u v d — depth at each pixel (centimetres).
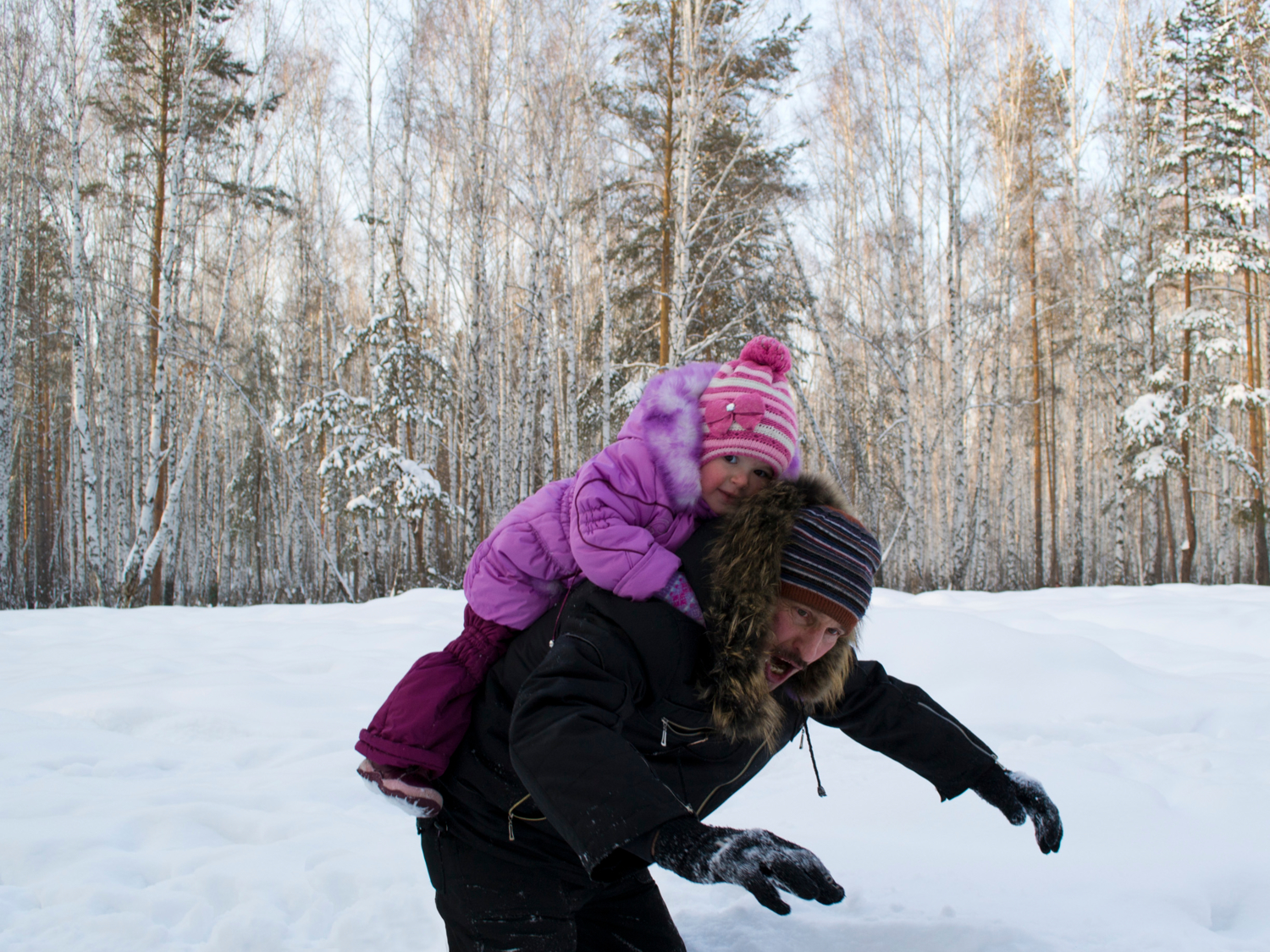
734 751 151
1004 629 531
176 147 1655
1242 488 3034
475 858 152
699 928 212
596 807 114
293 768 370
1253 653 659
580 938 163
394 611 889
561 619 143
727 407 154
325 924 223
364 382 2709
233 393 2697
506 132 1831
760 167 1791
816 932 207
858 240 2308
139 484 2331
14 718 431
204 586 2678
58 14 1547
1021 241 2681
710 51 1653
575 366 1733
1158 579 2512
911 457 1911
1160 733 426
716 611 134
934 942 197
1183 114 2267
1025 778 170
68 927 218
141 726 439
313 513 2898
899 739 170
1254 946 192
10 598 1967
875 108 2100
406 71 1950
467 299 1950
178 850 271
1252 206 2083
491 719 148
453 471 2700
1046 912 211
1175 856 244
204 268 2278
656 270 1873
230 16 1895
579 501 145
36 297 2262
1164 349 2469
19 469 3027
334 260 2695
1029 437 3512
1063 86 2289
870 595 139
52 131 1844
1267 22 2130
